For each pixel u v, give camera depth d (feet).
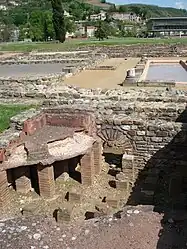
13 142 45.01
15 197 44.52
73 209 41.16
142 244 30.91
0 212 41.39
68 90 65.62
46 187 44.04
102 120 51.57
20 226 34.27
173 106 53.11
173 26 295.48
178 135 48.49
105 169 51.88
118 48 153.28
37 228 33.94
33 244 31.68
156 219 34.12
